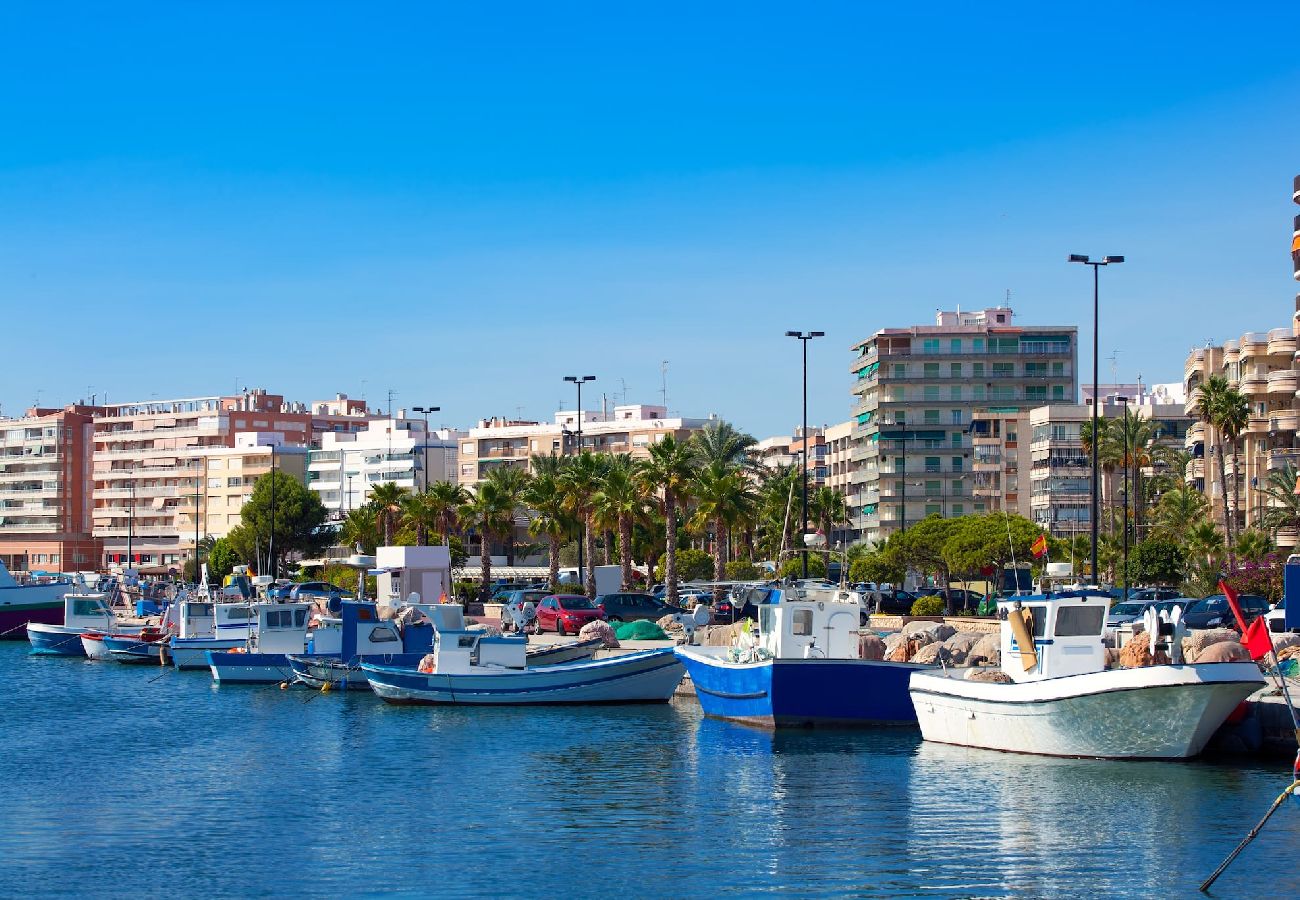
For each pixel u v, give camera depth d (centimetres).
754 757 4375
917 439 16600
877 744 4538
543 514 11750
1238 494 11900
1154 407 15638
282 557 17775
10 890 3031
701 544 15388
